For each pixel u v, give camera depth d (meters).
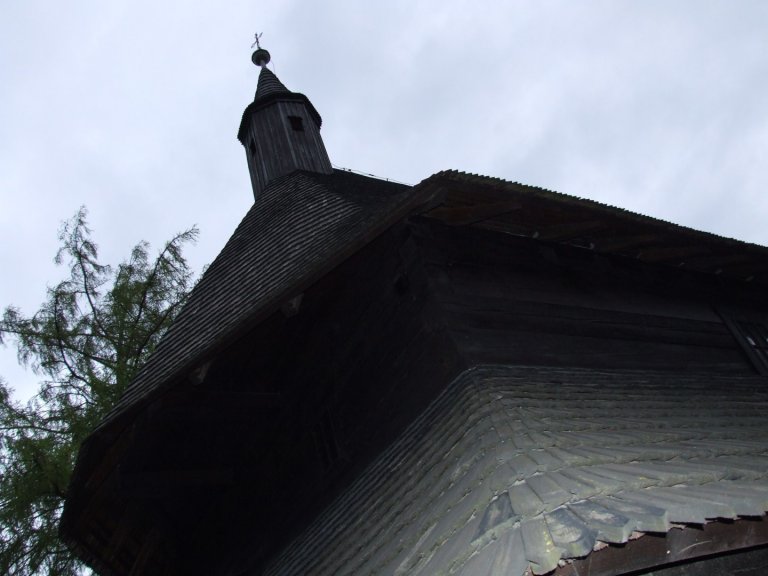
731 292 8.80
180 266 12.70
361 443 5.49
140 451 6.53
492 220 6.04
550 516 2.29
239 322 5.34
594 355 5.75
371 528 3.82
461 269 5.60
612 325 6.35
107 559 7.62
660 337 6.77
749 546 2.49
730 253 7.90
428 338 5.09
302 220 7.71
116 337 11.75
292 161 11.53
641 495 2.43
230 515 7.43
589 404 4.20
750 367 7.50
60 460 9.60
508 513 2.44
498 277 5.82
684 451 3.30
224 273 7.81
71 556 9.44
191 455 7.05
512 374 4.56
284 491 6.50
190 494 7.54
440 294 5.18
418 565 2.68
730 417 4.81
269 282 6.38
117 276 12.38
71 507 6.53
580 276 6.78
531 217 6.08
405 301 5.43
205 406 6.43
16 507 9.18
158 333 11.98
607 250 7.15
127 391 6.53
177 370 5.53
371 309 5.80
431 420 4.42
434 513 3.09
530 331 5.45
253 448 7.25
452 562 2.38
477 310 5.27
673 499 2.34
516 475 2.79
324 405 6.14
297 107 12.68
